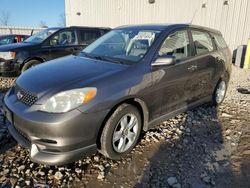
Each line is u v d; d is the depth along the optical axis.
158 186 2.51
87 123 2.46
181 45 3.66
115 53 3.46
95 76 2.70
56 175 2.56
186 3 11.21
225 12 10.20
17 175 2.57
